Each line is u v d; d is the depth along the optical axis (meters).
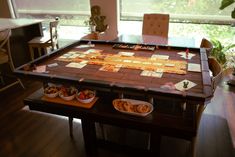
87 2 4.16
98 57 2.00
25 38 3.62
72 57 2.02
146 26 3.24
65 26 4.54
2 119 2.47
